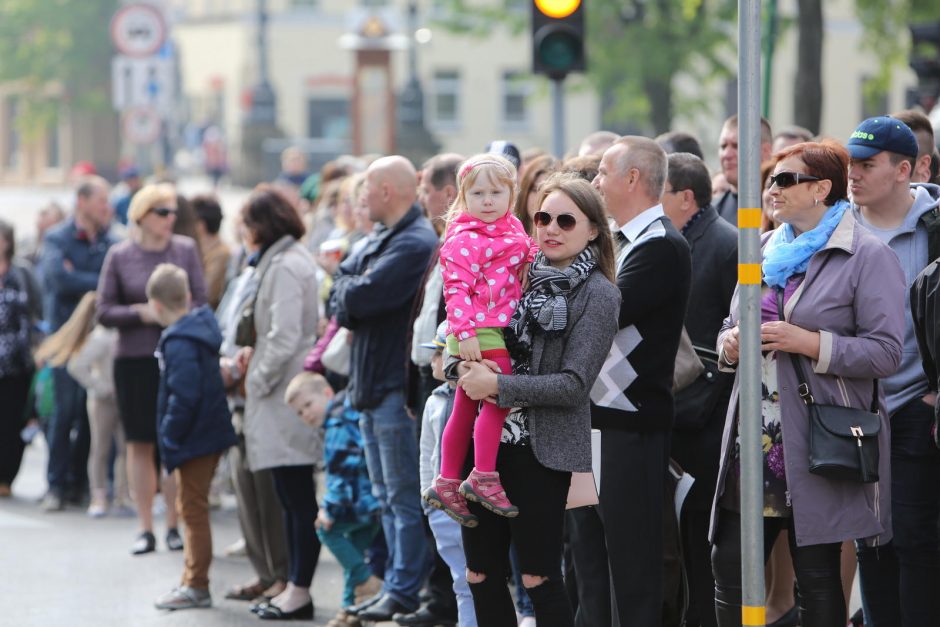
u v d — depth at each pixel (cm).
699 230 2056
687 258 1806
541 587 1579
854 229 1675
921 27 4178
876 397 1672
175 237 3112
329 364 2359
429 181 2305
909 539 1808
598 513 1850
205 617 2414
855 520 1633
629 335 1791
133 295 3023
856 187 1858
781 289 1689
